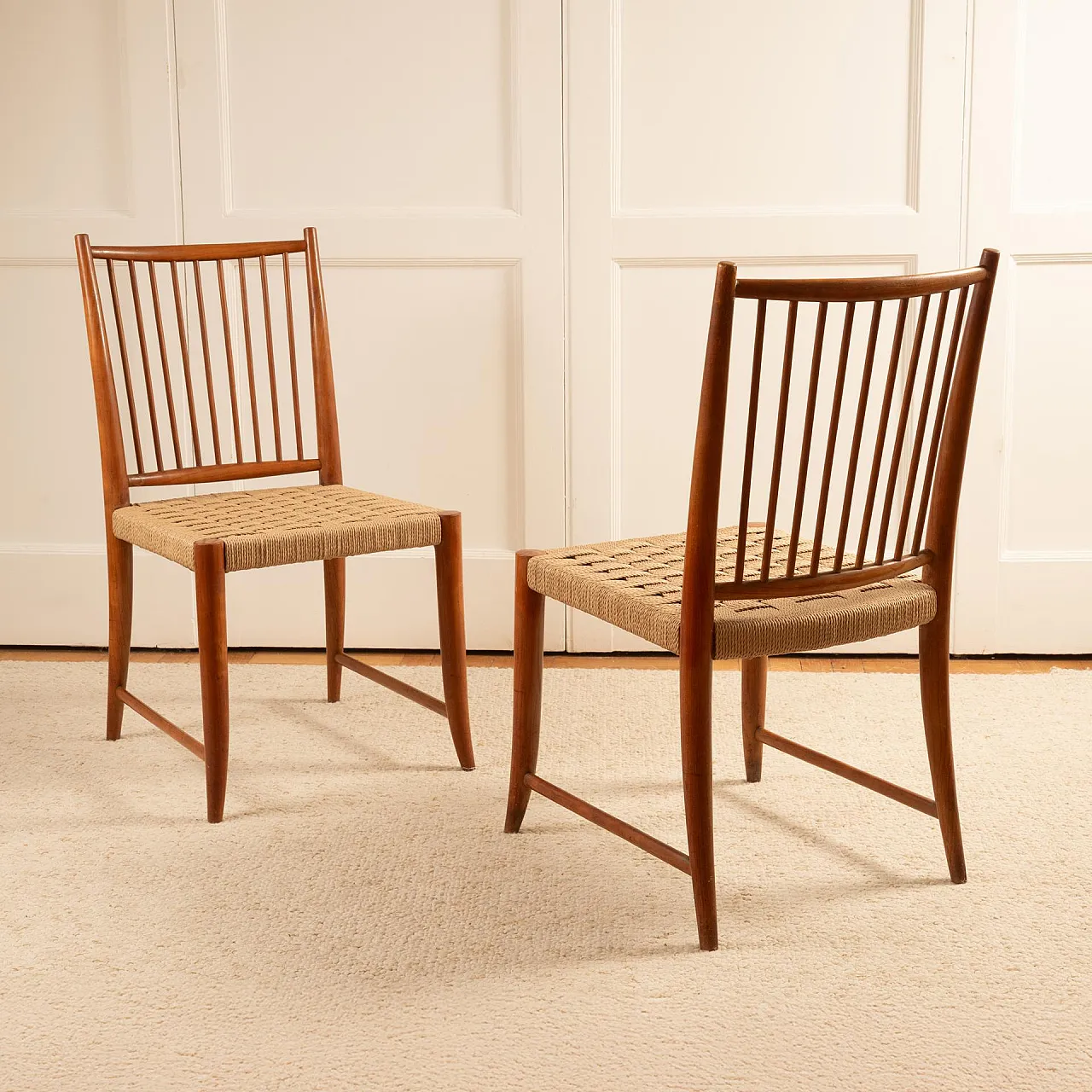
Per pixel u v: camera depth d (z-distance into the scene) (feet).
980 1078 4.05
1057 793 6.28
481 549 8.70
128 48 8.15
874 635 5.04
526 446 8.52
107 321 8.47
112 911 5.18
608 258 8.26
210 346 8.52
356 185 8.32
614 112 8.12
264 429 8.62
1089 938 4.91
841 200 8.16
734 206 8.20
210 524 6.26
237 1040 4.30
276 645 8.86
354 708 7.64
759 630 4.78
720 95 8.09
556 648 8.81
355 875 5.49
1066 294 8.15
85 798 6.33
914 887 5.35
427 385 8.52
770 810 6.13
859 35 7.97
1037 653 8.57
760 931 5.00
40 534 8.82
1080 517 8.43
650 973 4.70
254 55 8.18
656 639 4.89
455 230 8.28
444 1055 4.20
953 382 5.21
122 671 6.99
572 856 5.67
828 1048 4.22
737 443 8.53
